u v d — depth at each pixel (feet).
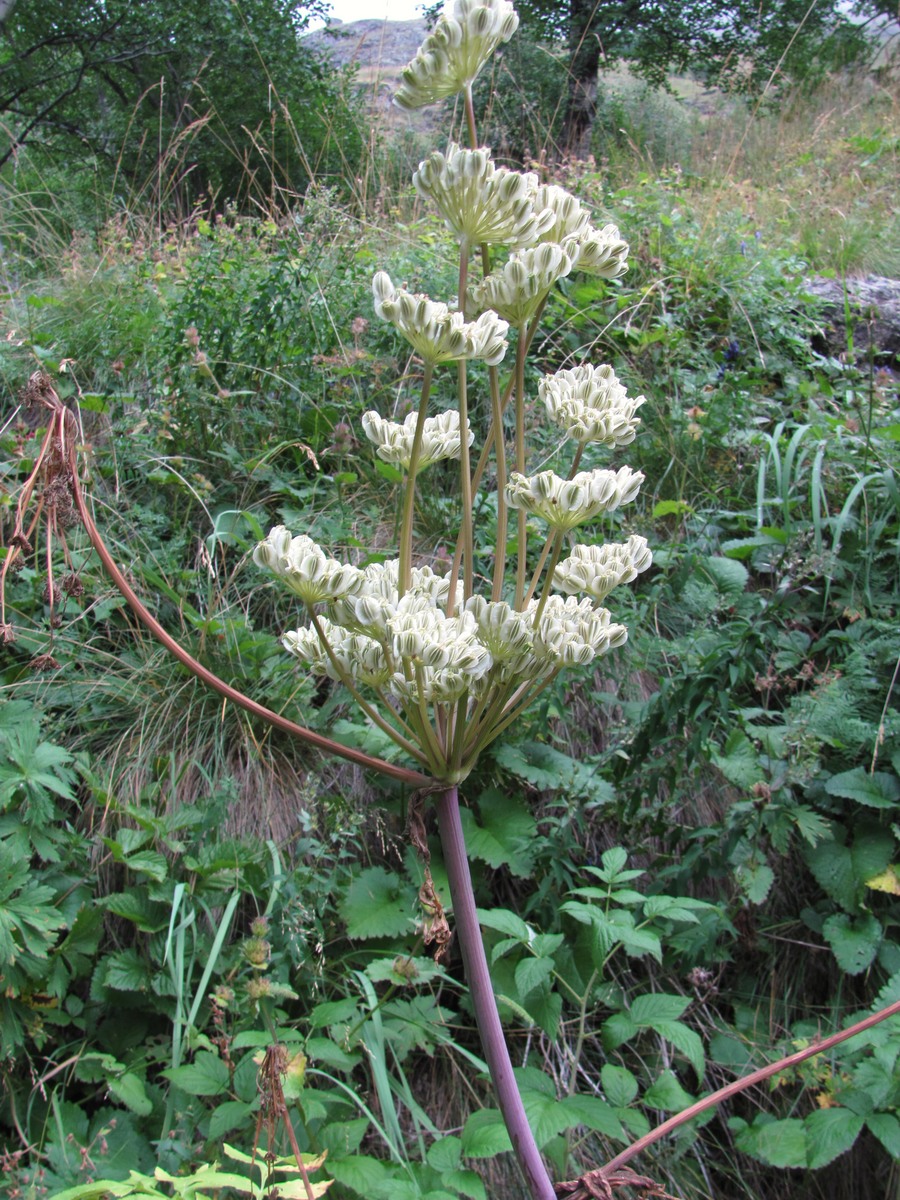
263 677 8.73
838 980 8.23
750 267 14.14
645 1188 3.65
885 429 10.65
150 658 8.96
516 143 21.81
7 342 12.09
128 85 45.96
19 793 7.54
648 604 9.48
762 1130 7.00
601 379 3.89
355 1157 5.90
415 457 3.70
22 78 42.73
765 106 29.89
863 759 8.35
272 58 40.57
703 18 43.09
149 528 9.77
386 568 4.12
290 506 10.42
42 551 9.02
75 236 16.97
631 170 22.61
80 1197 3.68
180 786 8.30
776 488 10.94
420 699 3.46
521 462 3.81
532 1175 3.52
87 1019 7.24
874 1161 7.68
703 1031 7.99
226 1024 7.05
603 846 8.68
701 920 8.02
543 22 40.55
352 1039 6.59
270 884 7.24
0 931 6.47
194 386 10.81
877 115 28.91
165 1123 6.42
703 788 8.94
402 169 18.48
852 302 14.87
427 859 3.70
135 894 7.51
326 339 11.90
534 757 8.20
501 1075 3.57
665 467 11.09
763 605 9.05
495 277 3.63
